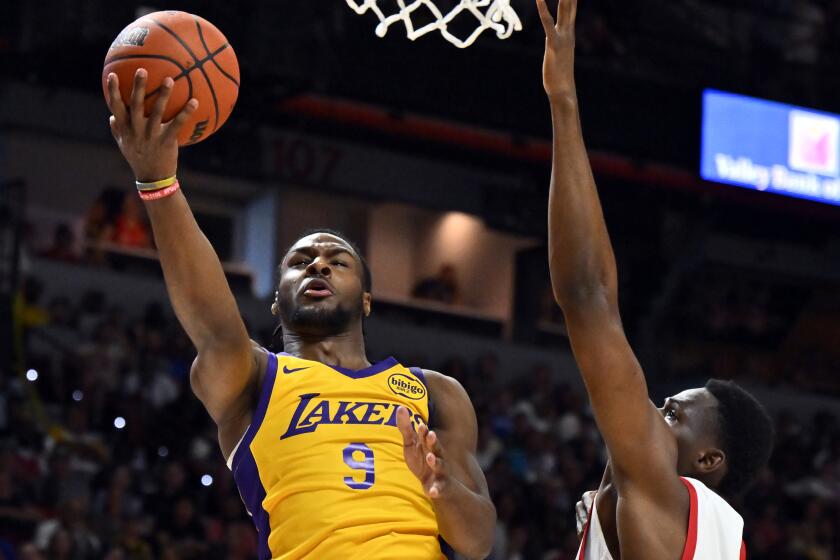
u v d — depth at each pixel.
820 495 16.67
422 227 19.94
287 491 3.62
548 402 16.73
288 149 18.36
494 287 20.08
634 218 19.33
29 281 15.71
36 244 17.39
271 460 3.66
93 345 14.92
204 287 3.58
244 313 17.30
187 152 17.64
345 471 3.64
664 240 19.30
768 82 17.84
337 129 18.69
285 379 3.76
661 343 19.05
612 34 16.97
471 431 4.01
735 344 20.48
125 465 12.77
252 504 3.71
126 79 3.44
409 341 18.14
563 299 3.22
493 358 17.73
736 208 19.41
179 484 12.71
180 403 14.34
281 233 18.77
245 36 14.02
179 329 15.84
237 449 3.71
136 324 15.66
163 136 3.40
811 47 18.31
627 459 3.22
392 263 19.77
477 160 19.61
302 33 14.31
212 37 3.58
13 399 13.62
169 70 3.45
